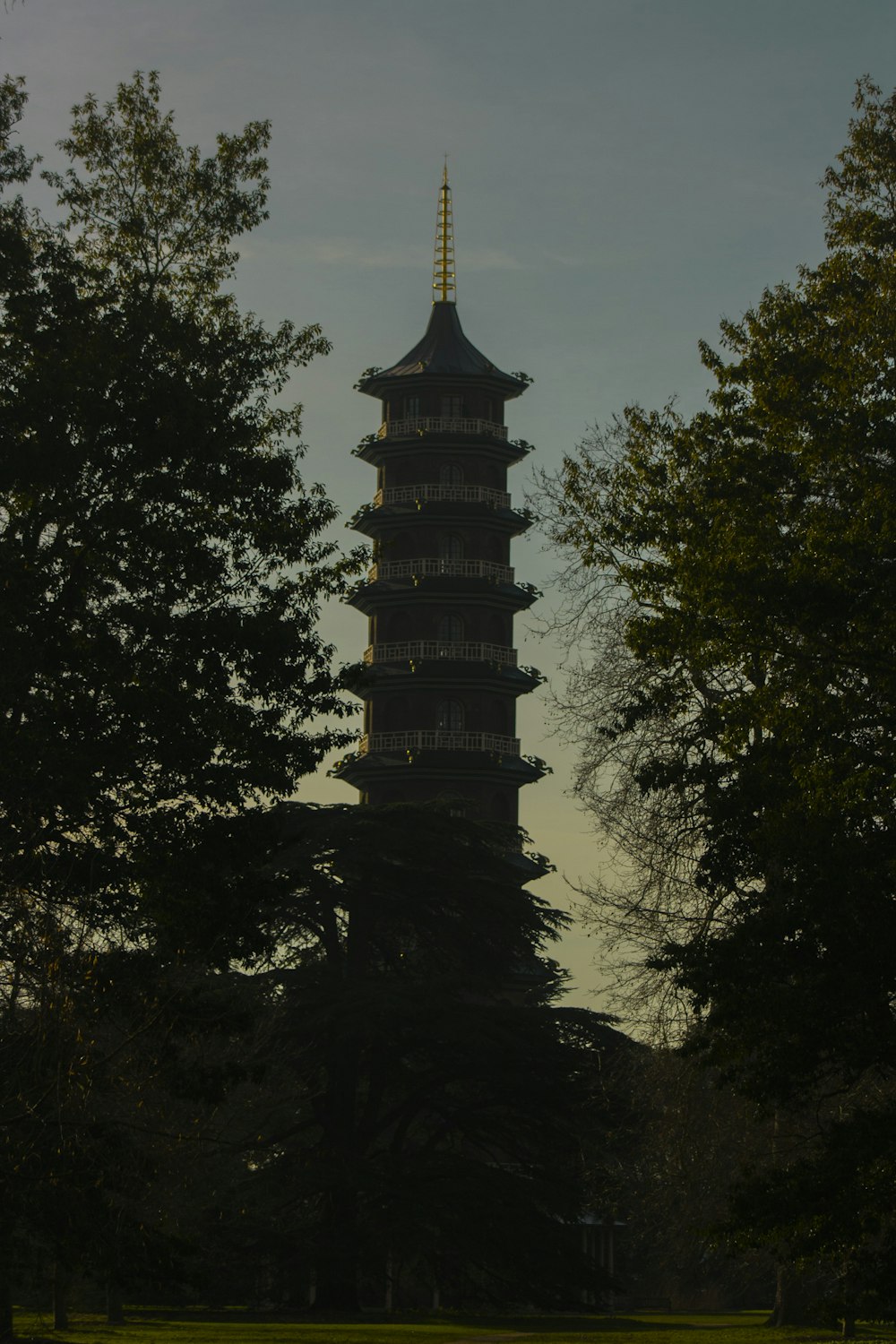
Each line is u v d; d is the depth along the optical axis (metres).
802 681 27.53
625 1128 46.88
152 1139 36.66
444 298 97.94
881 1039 26.83
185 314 35.19
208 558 33.12
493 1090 60.91
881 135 29.80
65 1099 27.48
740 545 27.59
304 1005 58.28
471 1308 66.75
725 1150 39.25
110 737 32.09
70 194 35.62
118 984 31.09
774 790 28.62
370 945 64.81
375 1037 58.78
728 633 28.08
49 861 31.17
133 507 32.25
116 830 32.75
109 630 32.41
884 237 29.12
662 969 30.36
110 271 34.97
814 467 27.81
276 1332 44.91
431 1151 61.00
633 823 37.91
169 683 32.12
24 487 31.70
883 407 27.42
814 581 26.39
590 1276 57.59
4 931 27.67
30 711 31.80
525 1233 57.00
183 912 32.25
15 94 34.28
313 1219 59.31
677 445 30.48
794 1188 26.52
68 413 31.67
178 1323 48.56
